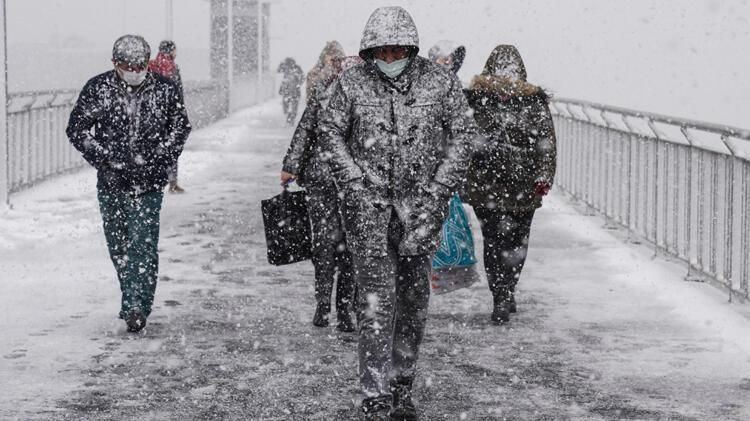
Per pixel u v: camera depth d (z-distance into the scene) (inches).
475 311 322.0
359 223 210.5
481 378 249.0
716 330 296.7
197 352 269.4
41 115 632.4
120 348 272.2
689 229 374.9
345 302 292.5
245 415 219.5
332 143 211.9
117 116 285.4
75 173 709.9
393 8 209.9
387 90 211.2
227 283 359.6
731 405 228.4
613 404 229.0
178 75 708.0
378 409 207.6
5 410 220.7
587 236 474.0
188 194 613.3
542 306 329.1
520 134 295.9
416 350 220.4
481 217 302.4
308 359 263.9
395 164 210.8
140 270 291.0
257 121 1417.3
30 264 386.3
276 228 293.4
